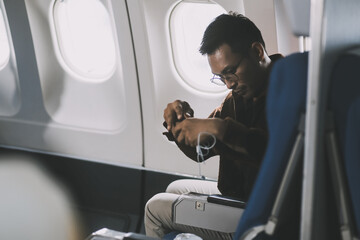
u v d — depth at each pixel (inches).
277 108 76.5
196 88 175.5
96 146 199.6
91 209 195.6
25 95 209.2
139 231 184.4
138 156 191.6
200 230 127.4
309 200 71.3
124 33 177.0
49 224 183.5
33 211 189.2
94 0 182.5
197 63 174.2
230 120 155.9
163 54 175.5
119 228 186.4
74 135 203.2
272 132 77.8
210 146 162.1
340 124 72.4
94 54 195.0
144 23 172.1
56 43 197.2
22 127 212.8
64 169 204.2
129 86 185.0
